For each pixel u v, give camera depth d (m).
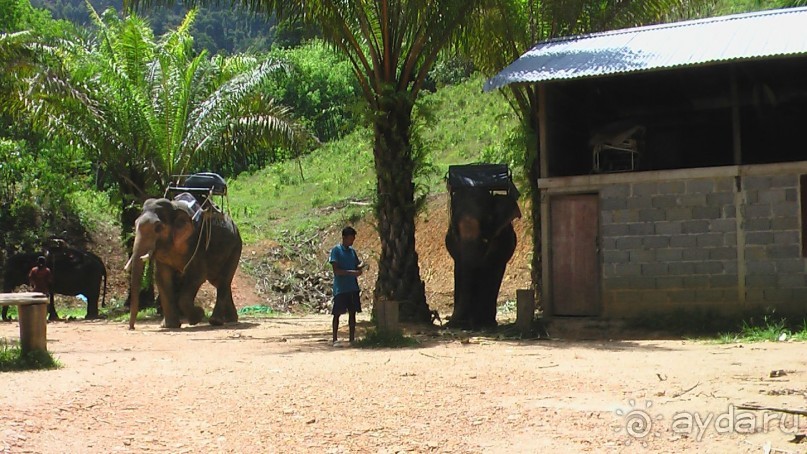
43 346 11.07
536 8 21.97
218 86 26.78
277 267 33.31
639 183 16.41
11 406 7.81
